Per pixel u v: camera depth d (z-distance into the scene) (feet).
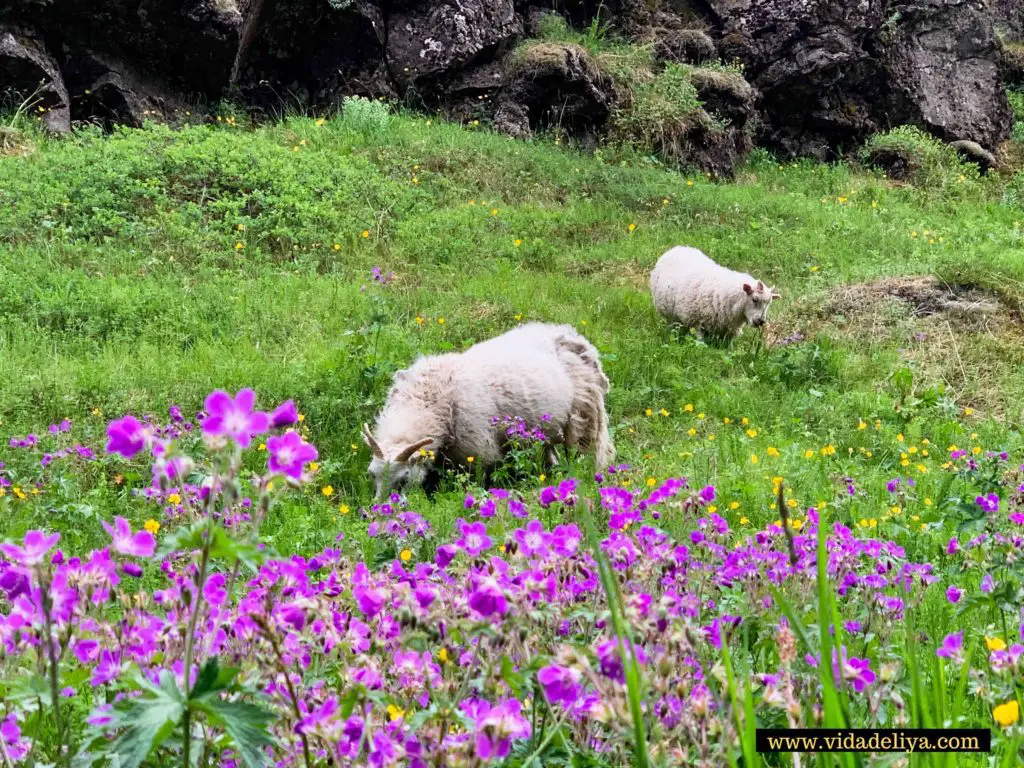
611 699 5.63
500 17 64.95
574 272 44.93
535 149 58.85
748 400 31.48
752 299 35.78
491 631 6.47
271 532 18.78
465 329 34.94
